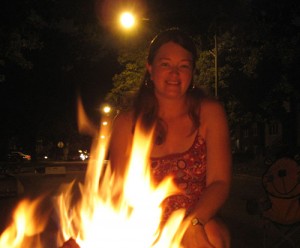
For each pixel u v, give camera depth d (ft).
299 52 72.79
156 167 11.18
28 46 58.80
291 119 145.18
